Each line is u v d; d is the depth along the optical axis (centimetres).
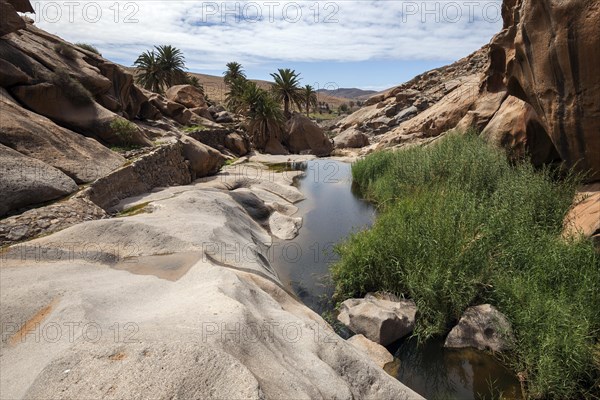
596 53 650
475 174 1047
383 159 1772
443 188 994
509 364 526
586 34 652
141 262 634
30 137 934
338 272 780
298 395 338
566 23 680
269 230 1196
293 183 1991
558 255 607
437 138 1827
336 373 420
